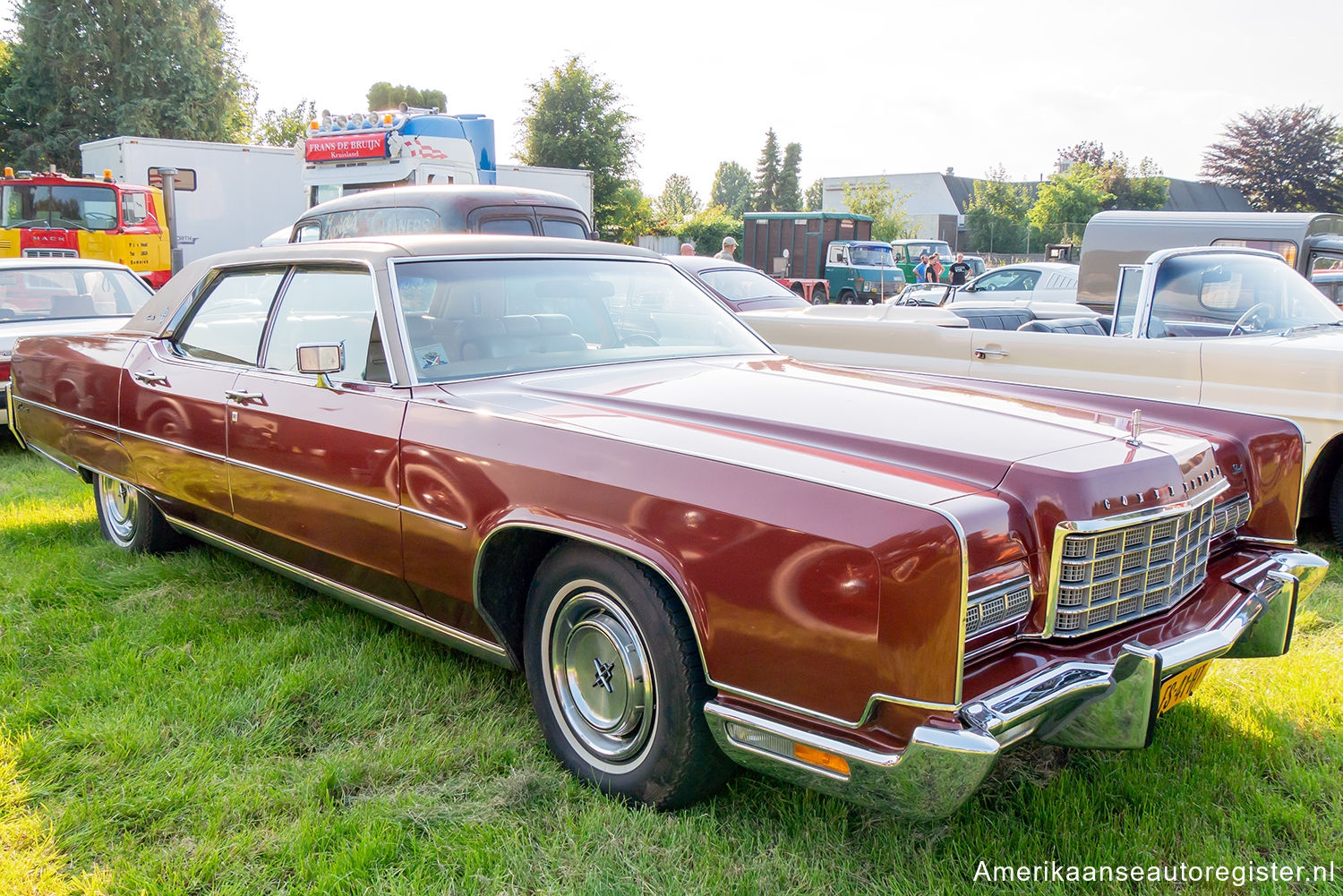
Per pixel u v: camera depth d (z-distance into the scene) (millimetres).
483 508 2695
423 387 3012
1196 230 9562
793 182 99938
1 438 8117
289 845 2383
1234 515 2850
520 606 2875
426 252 3318
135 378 4156
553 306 3443
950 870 2279
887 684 1992
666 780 2443
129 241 14773
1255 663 3402
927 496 2061
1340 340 5031
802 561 2088
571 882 2266
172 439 3930
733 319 3951
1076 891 2238
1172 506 2359
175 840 2447
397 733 2951
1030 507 2178
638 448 2453
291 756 2848
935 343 6090
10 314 7855
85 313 8180
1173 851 2359
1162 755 2779
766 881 2250
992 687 2039
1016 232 44500
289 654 3492
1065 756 2793
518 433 2680
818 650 2074
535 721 3023
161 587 4191
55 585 4195
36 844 2418
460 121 11984
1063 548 2166
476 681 3289
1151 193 49719
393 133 11172
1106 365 5422
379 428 3010
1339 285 9242
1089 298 10180
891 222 40094
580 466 2516
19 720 3023
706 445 2422
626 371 3262
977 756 1896
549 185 19656
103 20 32188
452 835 2432
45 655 3545
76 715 3053
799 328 6785
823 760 2113
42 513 5434
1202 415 3025
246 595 4082
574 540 2568
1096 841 2400
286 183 17625
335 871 2283
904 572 1962
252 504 3559
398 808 2545
